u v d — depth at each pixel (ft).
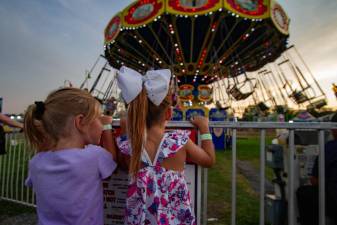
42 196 3.84
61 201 3.76
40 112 4.00
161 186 4.32
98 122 4.25
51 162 3.89
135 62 78.18
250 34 58.03
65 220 3.78
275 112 75.20
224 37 60.03
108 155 4.36
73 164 3.83
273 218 9.84
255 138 78.28
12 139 13.71
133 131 4.38
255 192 16.39
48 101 4.07
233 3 44.65
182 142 4.55
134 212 4.37
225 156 35.14
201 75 68.39
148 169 4.39
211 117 48.80
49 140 4.02
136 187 4.41
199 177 5.70
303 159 9.21
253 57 72.02
